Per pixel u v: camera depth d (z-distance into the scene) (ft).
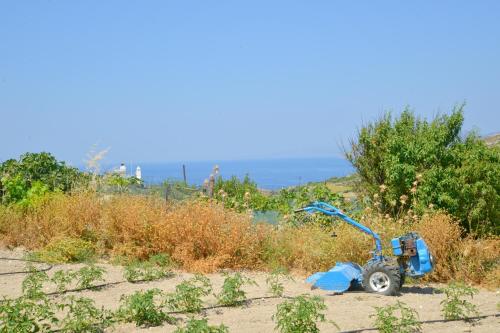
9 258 35.40
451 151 38.86
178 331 19.62
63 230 38.34
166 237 34.76
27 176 54.95
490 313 24.17
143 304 21.94
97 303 25.53
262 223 36.94
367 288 27.94
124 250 35.27
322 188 48.26
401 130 42.06
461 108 40.68
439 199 36.78
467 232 37.47
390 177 39.86
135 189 52.44
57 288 28.17
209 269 32.68
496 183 36.76
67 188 54.03
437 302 26.27
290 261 34.63
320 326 21.93
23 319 20.01
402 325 21.13
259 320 22.82
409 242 28.02
